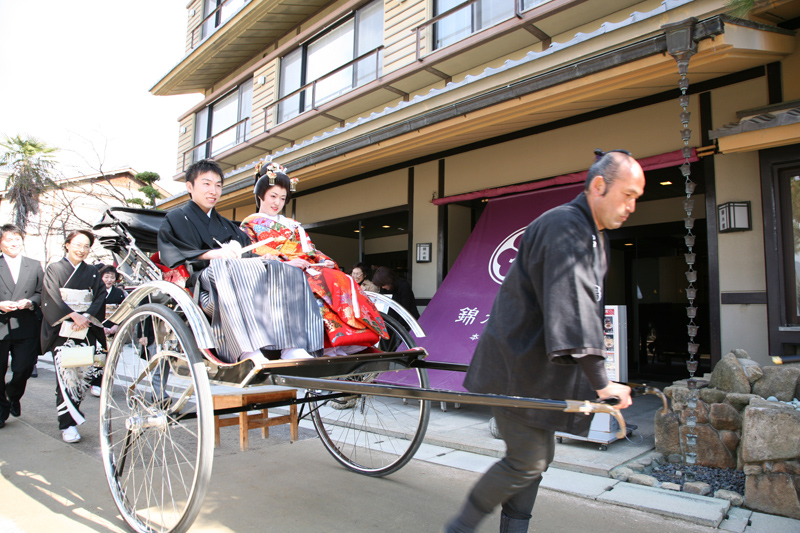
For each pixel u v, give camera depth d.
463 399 1.52
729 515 2.44
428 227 6.20
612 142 4.59
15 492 2.72
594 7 5.40
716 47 3.19
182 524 2.05
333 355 2.52
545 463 1.66
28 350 4.15
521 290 1.61
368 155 5.73
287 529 2.29
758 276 3.74
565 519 2.39
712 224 3.98
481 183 5.64
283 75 10.59
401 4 7.81
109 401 2.54
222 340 2.22
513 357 1.59
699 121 4.09
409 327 2.98
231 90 12.18
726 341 3.87
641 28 3.71
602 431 3.38
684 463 3.10
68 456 3.37
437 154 6.13
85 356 3.62
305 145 6.37
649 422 4.23
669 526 2.31
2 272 4.06
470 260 5.32
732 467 2.94
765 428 2.50
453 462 3.29
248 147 10.61
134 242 2.90
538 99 4.10
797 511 2.39
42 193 13.02
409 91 7.81
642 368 6.98
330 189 7.72
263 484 2.89
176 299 2.24
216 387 3.46
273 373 2.02
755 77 3.80
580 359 1.39
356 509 2.53
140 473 3.10
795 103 3.41
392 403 5.04
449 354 4.78
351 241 10.14
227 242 2.79
